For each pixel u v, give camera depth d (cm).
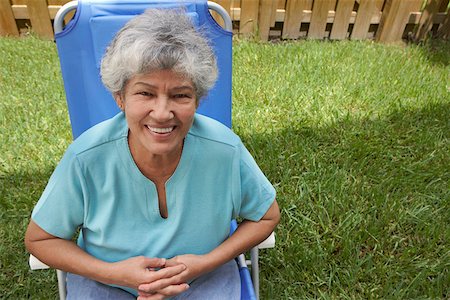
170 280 138
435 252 235
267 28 447
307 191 262
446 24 467
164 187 136
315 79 368
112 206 133
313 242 237
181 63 113
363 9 448
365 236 240
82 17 169
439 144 304
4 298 213
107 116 183
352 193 265
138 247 141
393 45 454
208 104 187
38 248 140
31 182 270
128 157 130
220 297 153
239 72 375
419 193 266
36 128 305
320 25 454
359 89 355
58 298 212
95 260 141
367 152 292
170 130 122
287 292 216
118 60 115
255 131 310
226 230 146
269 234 152
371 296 213
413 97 354
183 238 141
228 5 429
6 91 344
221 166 135
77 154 128
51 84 353
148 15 118
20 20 437
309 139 306
